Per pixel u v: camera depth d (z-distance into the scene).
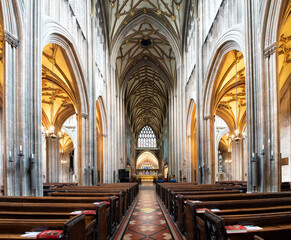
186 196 6.33
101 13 19.48
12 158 7.05
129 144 41.31
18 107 7.34
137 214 9.68
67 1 11.73
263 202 5.13
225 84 17.12
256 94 8.52
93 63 15.53
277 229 3.54
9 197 5.95
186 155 21.77
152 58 29.39
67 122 28.50
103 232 5.38
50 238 3.16
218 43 12.26
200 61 15.84
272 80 8.02
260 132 8.20
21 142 7.27
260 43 8.32
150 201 14.26
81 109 14.05
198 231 4.76
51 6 10.02
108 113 21.69
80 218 3.59
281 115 17.80
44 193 9.59
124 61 28.59
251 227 3.62
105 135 21.33
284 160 17.41
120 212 8.17
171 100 29.39
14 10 7.34
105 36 21.22
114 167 23.19
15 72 7.38
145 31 24.97
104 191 8.62
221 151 37.31
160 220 8.43
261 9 8.28
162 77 30.97
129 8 21.56
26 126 7.55
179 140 23.73
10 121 7.15
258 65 8.45
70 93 17.17
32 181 7.42
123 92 29.97
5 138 7.03
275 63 7.98
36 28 8.16
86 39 14.87
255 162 8.12
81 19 14.44
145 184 37.69
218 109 24.88
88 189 9.73
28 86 7.78
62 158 32.81
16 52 7.46
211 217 3.52
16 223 3.46
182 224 6.36
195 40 16.81
